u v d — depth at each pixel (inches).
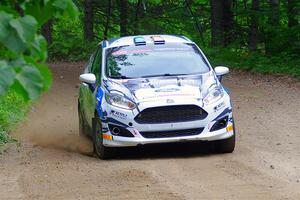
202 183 404.5
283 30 1254.3
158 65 534.6
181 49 560.4
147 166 459.8
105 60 545.3
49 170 450.6
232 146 502.6
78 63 1470.2
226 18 1583.4
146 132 481.4
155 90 494.9
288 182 406.0
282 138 574.2
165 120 480.7
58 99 898.1
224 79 1075.3
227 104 498.6
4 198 374.3
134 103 482.9
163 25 1870.1
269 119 682.8
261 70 1126.4
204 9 1817.2
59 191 388.8
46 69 110.0
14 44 100.3
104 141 485.1
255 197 368.2
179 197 368.2
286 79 1021.8
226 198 365.1
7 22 100.0
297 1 1293.1
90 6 1800.0
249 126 645.9
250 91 917.2
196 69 534.6
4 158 500.1
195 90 496.7
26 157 503.2
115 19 1977.1
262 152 508.4
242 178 418.0
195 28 1868.8
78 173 439.2
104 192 383.6
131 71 526.9
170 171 441.7
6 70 100.3
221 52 1355.8
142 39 578.2
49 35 1766.7
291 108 748.0
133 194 377.1
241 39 1546.5
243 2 1658.5
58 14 113.9
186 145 543.8
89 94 540.4
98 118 495.2
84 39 1756.9
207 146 537.6
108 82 510.6
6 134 595.5
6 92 99.7
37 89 103.7
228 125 496.1
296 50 1225.4
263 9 1368.1
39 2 111.7
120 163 474.6
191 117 484.7
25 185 406.6
